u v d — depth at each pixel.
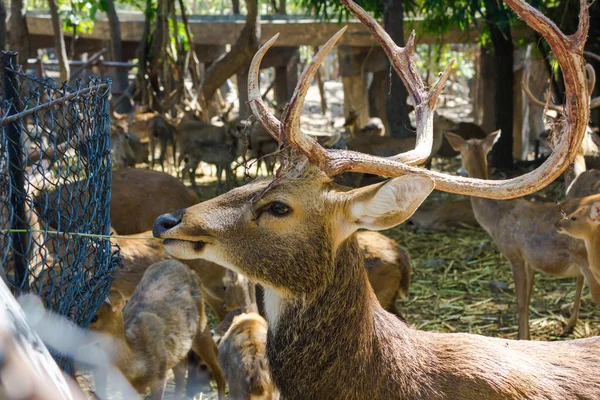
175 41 13.01
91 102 3.14
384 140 11.08
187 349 4.65
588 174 6.39
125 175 6.66
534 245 5.75
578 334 5.89
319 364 2.54
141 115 12.27
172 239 2.60
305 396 2.55
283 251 2.54
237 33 14.65
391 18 10.13
